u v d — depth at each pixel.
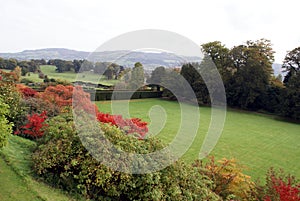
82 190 3.92
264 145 13.33
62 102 7.47
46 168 4.16
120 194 4.11
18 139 5.52
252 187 5.16
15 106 6.45
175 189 4.23
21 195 3.47
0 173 3.87
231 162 5.76
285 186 4.59
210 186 5.02
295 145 13.86
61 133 4.48
